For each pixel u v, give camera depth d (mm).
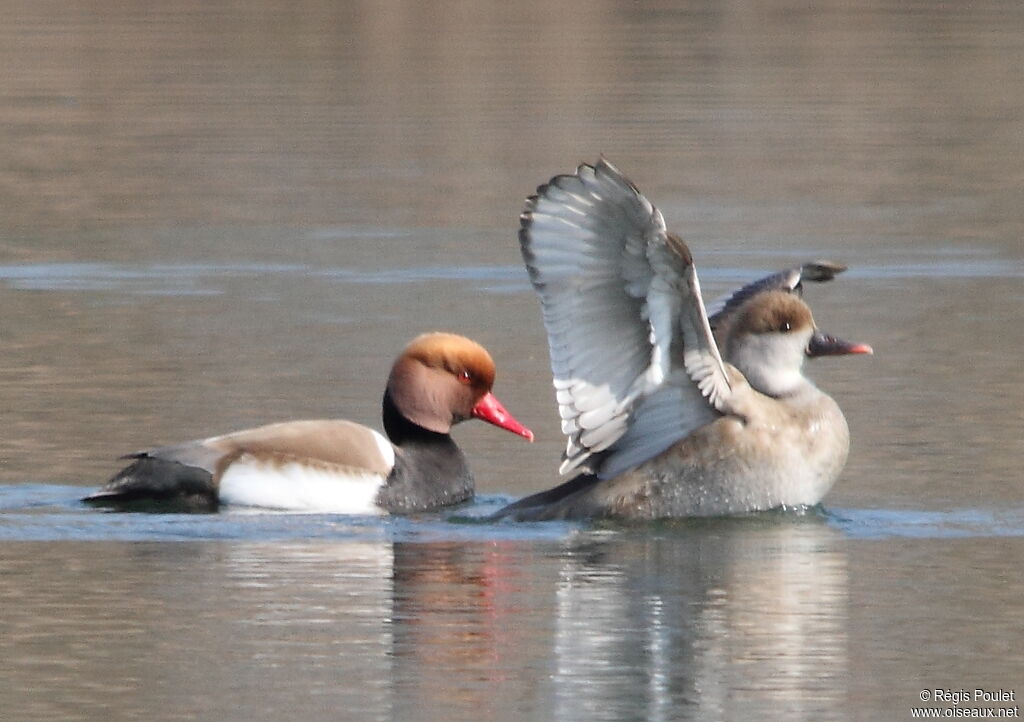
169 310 18531
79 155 26938
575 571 10555
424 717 8273
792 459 11617
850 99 30953
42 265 20734
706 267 20438
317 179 25562
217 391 15055
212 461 12047
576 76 32688
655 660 9039
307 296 19266
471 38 36688
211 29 37781
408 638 9320
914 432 14016
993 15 39906
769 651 9195
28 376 15586
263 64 33906
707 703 8484
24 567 10539
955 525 11586
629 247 10578
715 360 11164
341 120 29188
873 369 16188
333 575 10469
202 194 24719
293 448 12172
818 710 8430
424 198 24406
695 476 11555
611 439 11352
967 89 31703
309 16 39500
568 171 25500
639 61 34219
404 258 21188
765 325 11844
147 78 32562
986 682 8758
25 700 8484
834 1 42000
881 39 36781
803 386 11859
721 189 24750
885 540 11227
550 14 39781
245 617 9648
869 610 9836
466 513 12180
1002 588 10250
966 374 15945
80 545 11070
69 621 9570
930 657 9102
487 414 12867
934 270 20656
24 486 12297
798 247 21594
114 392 15023
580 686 8688
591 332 10977
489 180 25188
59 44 35719
